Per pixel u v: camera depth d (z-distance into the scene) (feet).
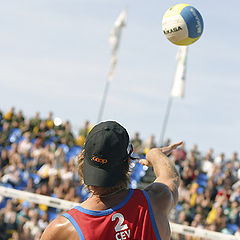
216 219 87.51
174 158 102.63
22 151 102.94
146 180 95.81
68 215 14.38
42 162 99.96
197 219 87.10
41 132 108.88
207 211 93.04
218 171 101.40
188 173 99.66
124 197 14.79
